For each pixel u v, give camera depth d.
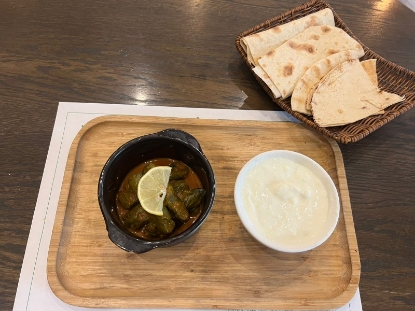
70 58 0.43
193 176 0.34
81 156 0.36
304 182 0.33
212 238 0.33
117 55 0.44
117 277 0.30
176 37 0.46
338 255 0.33
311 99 0.38
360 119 0.38
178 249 0.32
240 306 0.29
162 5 0.49
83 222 0.33
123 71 0.43
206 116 0.40
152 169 0.31
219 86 0.43
